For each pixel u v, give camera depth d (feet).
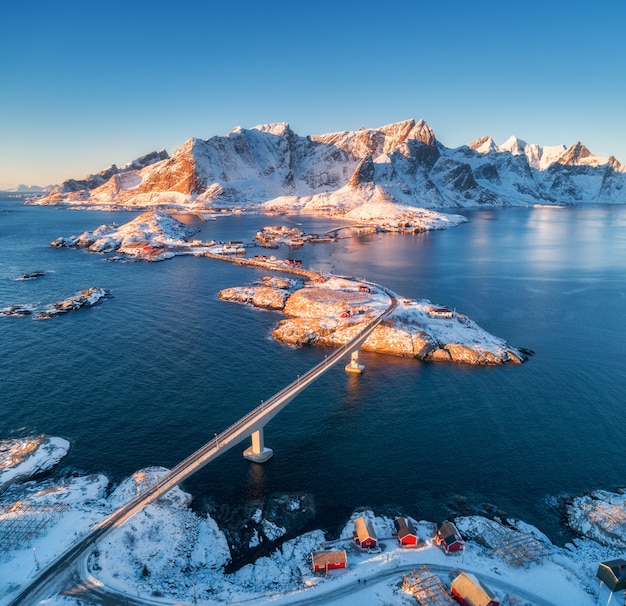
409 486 220.84
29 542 174.29
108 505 200.34
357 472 230.27
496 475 228.43
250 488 218.79
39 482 218.59
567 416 281.33
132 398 296.30
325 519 201.26
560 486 221.25
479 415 282.77
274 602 155.94
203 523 196.34
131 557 172.35
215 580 168.45
